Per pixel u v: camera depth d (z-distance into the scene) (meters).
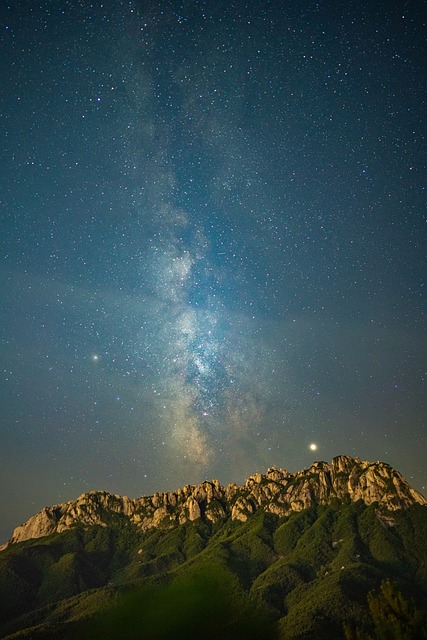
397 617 57.00
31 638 152.38
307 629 143.38
